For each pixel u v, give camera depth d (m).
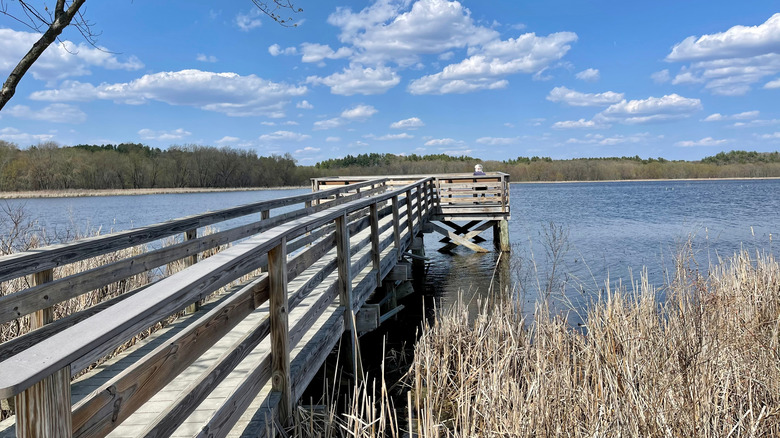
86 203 40.62
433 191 16.17
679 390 3.58
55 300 3.55
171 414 1.94
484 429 3.54
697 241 15.67
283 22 6.27
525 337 5.32
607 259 13.27
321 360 3.99
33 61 4.53
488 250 15.80
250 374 2.79
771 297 5.51
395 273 8.00
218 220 5.61
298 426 3.14
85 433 1.41
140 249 8.21
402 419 4.49
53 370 1.19
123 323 1.50
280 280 3.10
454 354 5.43
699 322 4.29
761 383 3.89
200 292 2.12
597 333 4.87
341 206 4.79
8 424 3.11
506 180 15.70
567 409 3.55
